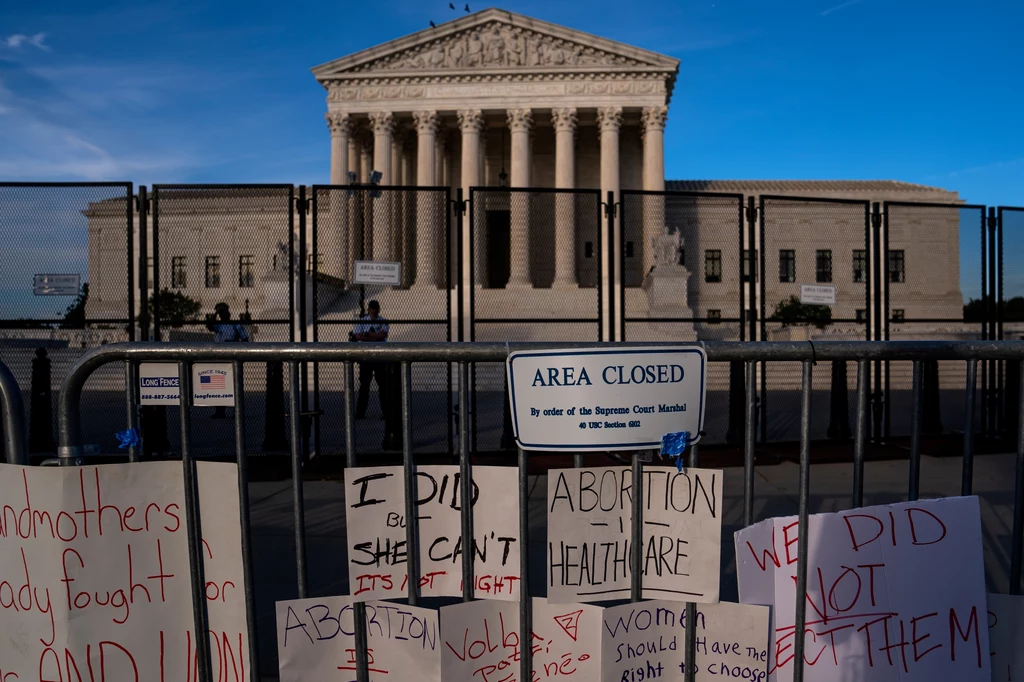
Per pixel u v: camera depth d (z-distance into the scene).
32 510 2.50
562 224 33.06
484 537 2.47
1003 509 5.99
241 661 2.54
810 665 2.42
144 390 2.62
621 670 2.42
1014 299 9.27
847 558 2.45
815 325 8.66
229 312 8.25
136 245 25.11
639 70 38.62
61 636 2.49
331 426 10.73
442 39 39.62
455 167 45.44
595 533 2.43
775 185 44.06
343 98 39.53
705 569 2.40
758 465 7.73
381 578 2.48
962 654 2.48
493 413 11.70
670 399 2.42
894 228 9.27
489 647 2.48
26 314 7.93
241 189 7.92
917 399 2.58
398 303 9.58
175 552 2.57
